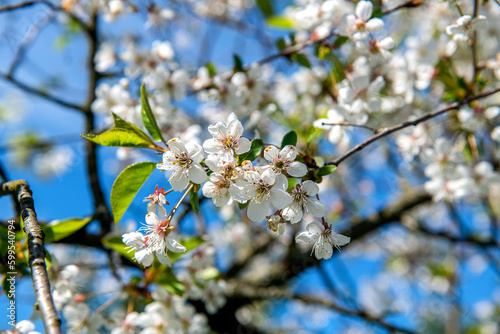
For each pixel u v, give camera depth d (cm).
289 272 95
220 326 97
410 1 69
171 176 56
